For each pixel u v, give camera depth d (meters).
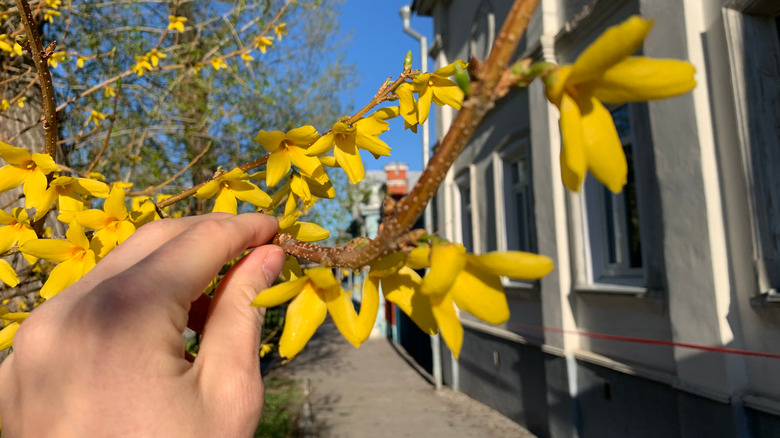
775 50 2.92
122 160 3.92
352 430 6.00
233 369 0.84
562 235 4.83
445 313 0.51
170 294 0.78
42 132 2.95
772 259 2.79
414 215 0.47
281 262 0.95
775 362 2.79
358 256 0.55
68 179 1.01
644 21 0.39
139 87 3.90
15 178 0.99
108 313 0.72
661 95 0.42
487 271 0.50
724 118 3.08
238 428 0.82
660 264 3.62
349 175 0.95
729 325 3.01
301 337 0.58
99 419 0.68
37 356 0.70
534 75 0.44
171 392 0.73
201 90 4.56
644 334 3.84
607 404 4.21
